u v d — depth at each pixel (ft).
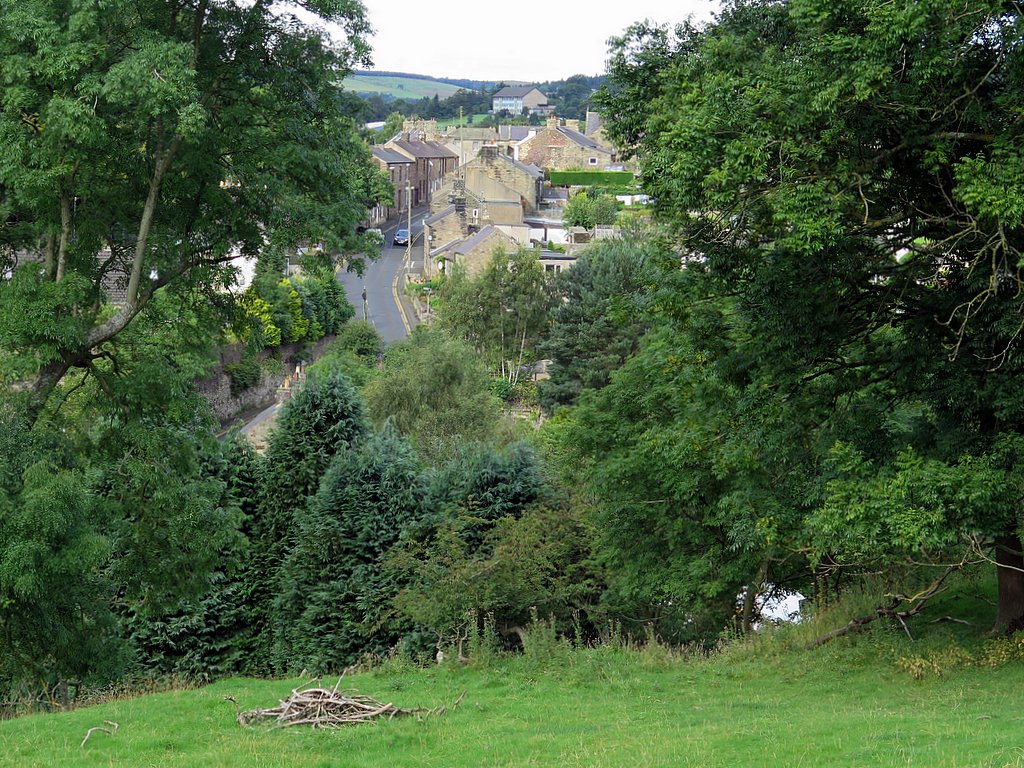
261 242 92.22
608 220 487.20
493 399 239.30
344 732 58.59
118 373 94.12
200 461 121.08
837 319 71.56
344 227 90.02
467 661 81.56
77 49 72.59
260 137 86.17
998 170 55.16
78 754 56.18
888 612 77.56
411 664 83.05
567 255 400.47
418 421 219.82
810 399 77.51
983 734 47.55
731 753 48.34
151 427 92.89
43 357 80.43
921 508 60.03
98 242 88.74
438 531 104.17
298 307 315.78
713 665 79.00
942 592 86.38
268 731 59.93
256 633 121.90
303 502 120.98
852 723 53.93
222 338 101.40
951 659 69.51
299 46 89.04
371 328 329.11
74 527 78.33
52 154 75.15
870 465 67.62
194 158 84.07
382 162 618.85
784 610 118.11
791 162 60.39
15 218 91.45
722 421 85.35
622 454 108.17
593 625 114.01
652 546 108.88
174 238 91.56
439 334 265.34
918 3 54.34
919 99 59.88
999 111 59.72
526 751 52.47
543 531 109.70
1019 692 60.85
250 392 270.46
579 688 72.90
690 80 76.18
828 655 75.66
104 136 75.31
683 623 118.11
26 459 79.10
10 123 74.28
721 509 86.89
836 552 87.56
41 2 74.64
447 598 97.96
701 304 79.66
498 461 117.29
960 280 67.36
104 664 92.63
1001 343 65.98
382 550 113.39
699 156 61.87
